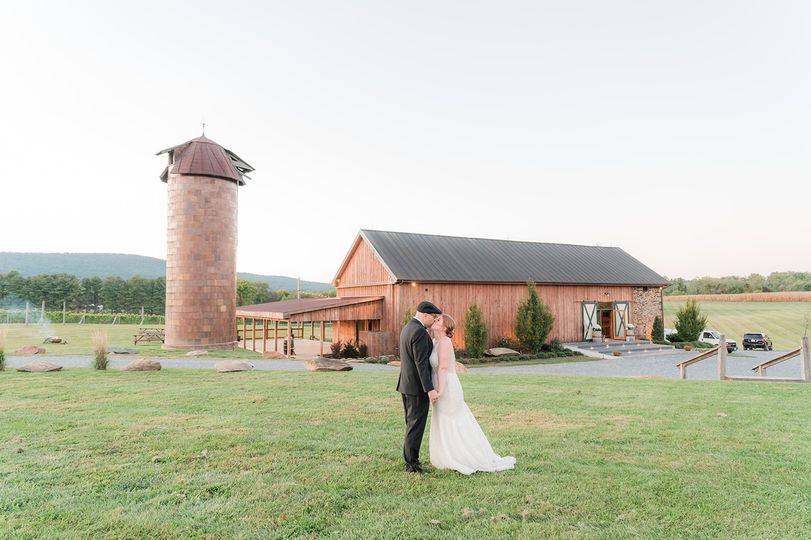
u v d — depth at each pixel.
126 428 6.71
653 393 10.08
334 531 3.76
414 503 4.29
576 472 5.11
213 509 4.12
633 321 34.59
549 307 30.58
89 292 102.00
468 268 29.03
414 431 5.09
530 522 3.93
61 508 4.11
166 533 3.71
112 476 4.86
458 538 3.65
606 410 8.26
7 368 13.07
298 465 5.24
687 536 3.72
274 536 3.67
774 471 5.14
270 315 24.77
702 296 100.38
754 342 34.47
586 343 31.56
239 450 5.75
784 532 3.79
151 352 21.77
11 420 7.13
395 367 18.78
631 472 5.09
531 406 8.61
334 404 8.54
